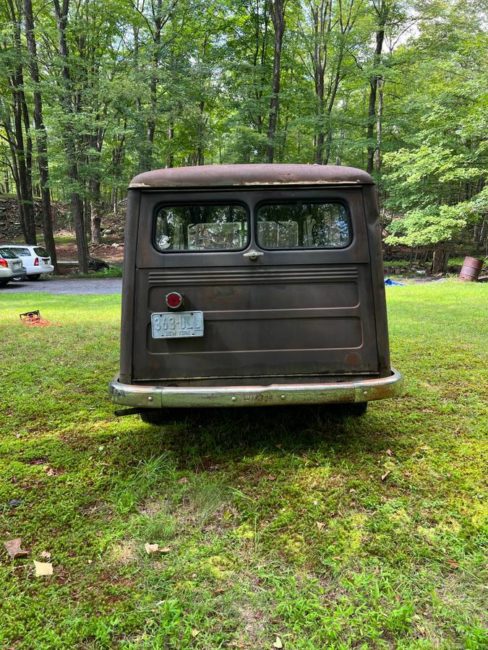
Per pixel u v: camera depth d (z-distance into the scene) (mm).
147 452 3201
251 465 2994
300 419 3705
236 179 2857
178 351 2893
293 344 2908
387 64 20828
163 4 20656
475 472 2842
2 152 26234
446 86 16422
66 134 18453
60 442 3398
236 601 1854
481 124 13867
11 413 3992
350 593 1887
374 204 2912
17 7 20906
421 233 16547
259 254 2871
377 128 22156
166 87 19391
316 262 2887
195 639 1674
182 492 2672
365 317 2912
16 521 2414
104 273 21312
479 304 9656
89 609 1816
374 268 2910
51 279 20031
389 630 1701
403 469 2898
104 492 2701
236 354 2900
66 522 2408
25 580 1987
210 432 3490
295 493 2648
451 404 4004
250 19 22688
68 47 21469
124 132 18500
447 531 2273
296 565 2064
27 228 23922
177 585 1947
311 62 27078
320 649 1616
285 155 24219
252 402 2766
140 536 2285
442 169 15305
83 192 19125
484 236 23547
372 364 2930
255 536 2268
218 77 20391
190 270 2879
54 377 4977
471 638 1645
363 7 21906
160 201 2867
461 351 5758
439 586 1924
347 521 2375
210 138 21625
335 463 2994
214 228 2895
